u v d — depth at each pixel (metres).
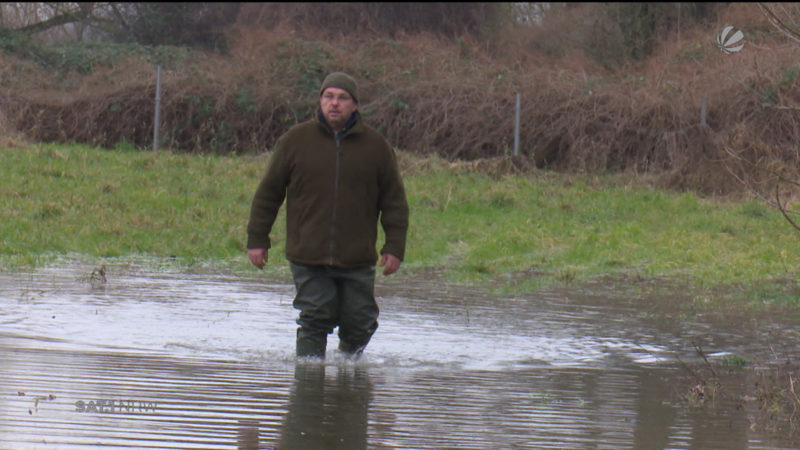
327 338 27.69
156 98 78.00
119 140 80.00
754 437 18.42
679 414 20.09
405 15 125.00
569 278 43.06
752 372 24.84
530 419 19.25
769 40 79.94
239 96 80.69
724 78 76.06
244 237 49.47
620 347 27.89
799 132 68.94
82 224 49.69
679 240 52.59
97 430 16.89
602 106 77.00
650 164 74.12
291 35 92.44
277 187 25.08
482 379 23.06
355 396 20.62
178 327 27.89
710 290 40.91
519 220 57.97
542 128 77.00
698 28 99.00
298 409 19.22
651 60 91.25
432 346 27.05
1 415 17.48
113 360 22.84
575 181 70.06
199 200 57.59
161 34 124.44
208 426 17.61
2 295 31.62
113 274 38.84
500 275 44.44
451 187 63.88
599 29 117.44
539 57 99.38
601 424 19.05
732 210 61.31
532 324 31.33
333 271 24.73
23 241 44.91
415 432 17.92
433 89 80.19
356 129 24.66
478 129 78.06
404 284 40.22
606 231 55.03
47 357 22.66
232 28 120.88
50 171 61.62
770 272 45.81
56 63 96.31
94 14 121.00
